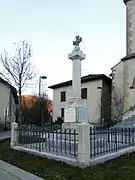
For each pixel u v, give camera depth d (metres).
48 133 9.01
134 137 9.76
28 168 7.66
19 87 18.61
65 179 6.34
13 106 35.41
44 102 36.22
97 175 6.50
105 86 34.22
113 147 8.61
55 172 6.93
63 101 38.28
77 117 10.69
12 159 8.98
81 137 7.40
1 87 28.66
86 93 35.00
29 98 42.62
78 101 10.99
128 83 26.48
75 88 11.19
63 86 38.62
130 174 6.61
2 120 27.92
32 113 37.78
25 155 9.20
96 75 35.09
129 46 29.98
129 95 26.22
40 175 6.85
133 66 26.38
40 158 8.53
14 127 10.78
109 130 8.74
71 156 7.93
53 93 40.19
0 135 18.94
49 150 8.85
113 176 6.43
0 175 7.09
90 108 34.16
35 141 9.56
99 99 33.44
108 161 7.87
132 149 9.23
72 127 10.30
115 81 30.72
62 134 8.84
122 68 30.14
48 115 38.41
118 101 29.84
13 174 7.12
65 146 8.20
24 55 20.02
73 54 11.34
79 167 7.19
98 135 8.18
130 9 30.42
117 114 29.53
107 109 33.12
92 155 7.69
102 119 29.97
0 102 28.33
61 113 38.22
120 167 7.25
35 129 9.61
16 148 10.16
